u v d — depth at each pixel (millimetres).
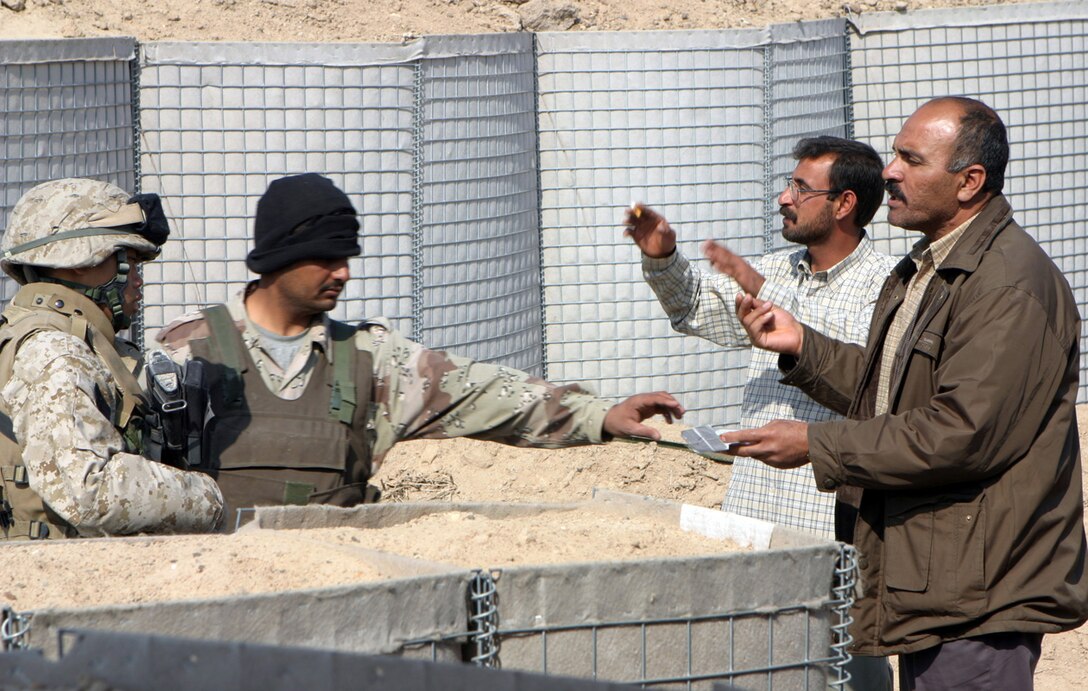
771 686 6172
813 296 10797
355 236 8023
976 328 7789
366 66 16016
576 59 17688
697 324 10867
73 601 5473
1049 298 7891
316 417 8031
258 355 8062
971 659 7938
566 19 20781
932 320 8133
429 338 16625
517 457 16516
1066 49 20344
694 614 5902
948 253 8398
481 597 5504
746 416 10781
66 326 7352
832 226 10703
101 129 15102
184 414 7746
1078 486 8195
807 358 9125
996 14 20031
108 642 4137
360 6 19672
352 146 16047
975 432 7590
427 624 5379
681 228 18031
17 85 14188
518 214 17469
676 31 17812
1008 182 20234
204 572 5781
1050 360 7789
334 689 4188
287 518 6863
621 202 17891
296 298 7969
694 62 17891
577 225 17938
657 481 16328
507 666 5566
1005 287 7785
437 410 8344
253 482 7879
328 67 15875
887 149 20266
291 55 15773
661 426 17906
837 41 19922
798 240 10836
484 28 20078
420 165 16359
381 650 5254
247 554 6020
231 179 15742
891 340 8742
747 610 6047
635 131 17859
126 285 7785
